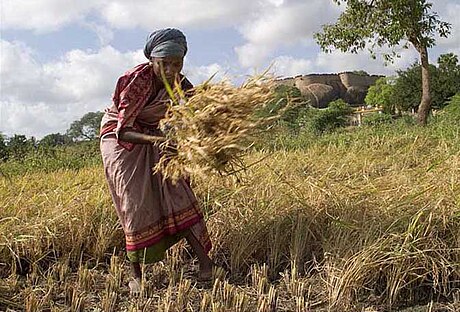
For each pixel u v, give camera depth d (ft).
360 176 23.32
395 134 41.32
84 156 48.60
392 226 14.83
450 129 38.91
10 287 14.71
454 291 13.64
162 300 13.44
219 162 12.64
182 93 13.06
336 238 15.10
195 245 14.93
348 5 60.29
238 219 17.08
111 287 14.47
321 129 65.77
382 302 13.43
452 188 16.17
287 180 20.35
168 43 13.74
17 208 19.69
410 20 57.16
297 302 13.06
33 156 46.73
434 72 120.06
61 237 17.17
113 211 18.34
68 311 13.48
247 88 12.76
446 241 14.49
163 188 14.49
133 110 13.99
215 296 13.48
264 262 15.96
